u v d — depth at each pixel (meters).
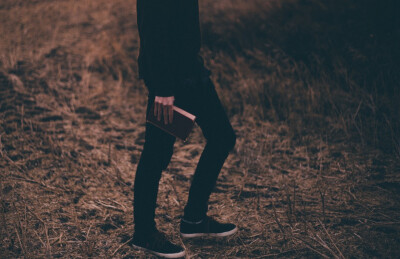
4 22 6.32
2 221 2.57
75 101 4.39
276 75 4.59
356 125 3.61
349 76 4.28
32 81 4.66
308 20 5.38
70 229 2.57
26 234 2.48
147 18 1.93
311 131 3.80
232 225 2.53
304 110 4.07
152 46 1.94
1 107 4.05
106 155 3.49
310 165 3.32
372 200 2.80
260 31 5.43
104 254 2.36
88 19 6.55
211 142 2.33
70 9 6.93
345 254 2.30
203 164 2.36
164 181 3.16
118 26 6.21
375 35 4.55
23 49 5.41
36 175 3.13
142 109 4.35
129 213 2.76
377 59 4.36
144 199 2.27
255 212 2.75
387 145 3.43
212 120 2.26
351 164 3.27
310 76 4.42
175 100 2.16
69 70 5.00
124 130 3.96
